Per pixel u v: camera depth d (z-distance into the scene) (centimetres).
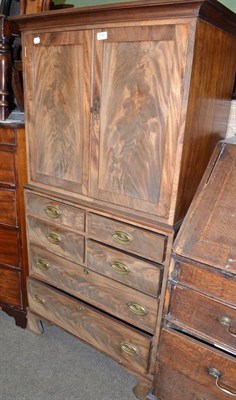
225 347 102
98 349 146
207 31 91
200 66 94
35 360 154
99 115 112
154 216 112
